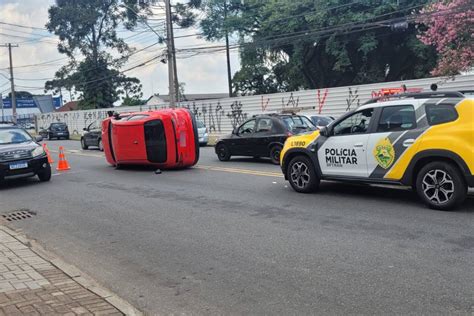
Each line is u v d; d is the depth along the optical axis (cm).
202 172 1400
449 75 2109
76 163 1852
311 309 429
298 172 976
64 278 523
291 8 3569
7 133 1377
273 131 1528
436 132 751
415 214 745
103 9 5547
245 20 4047
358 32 3438
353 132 878
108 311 426
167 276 539
